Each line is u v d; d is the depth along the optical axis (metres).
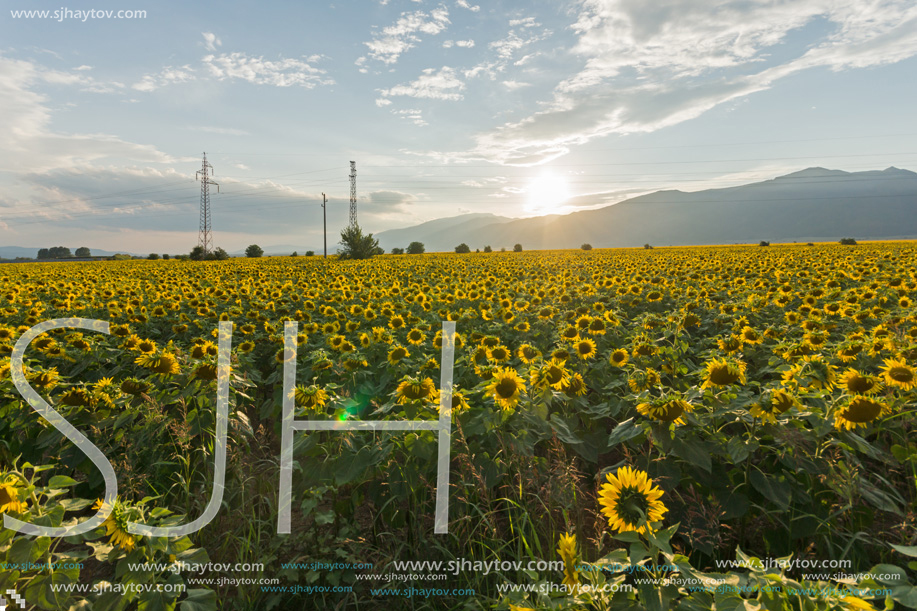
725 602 1.89
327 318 10.59
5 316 10.65
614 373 6.26
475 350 6.34
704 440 3.79
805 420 3.69
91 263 52.38
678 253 48.84
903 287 10.07
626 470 2.53
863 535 3.26
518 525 3.88
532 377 4.38
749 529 3.78
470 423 4.05
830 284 12.56
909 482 3.83
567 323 8.92
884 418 4.06
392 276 22.53
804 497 3.44
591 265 26.27
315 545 3.79
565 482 3.64
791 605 1.86
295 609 3.51
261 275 25.38
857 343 5.60
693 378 5.92
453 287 16.25
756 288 13.35
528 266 27.27
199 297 13.18
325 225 91.62
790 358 5.51
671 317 7.84
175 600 2.69
